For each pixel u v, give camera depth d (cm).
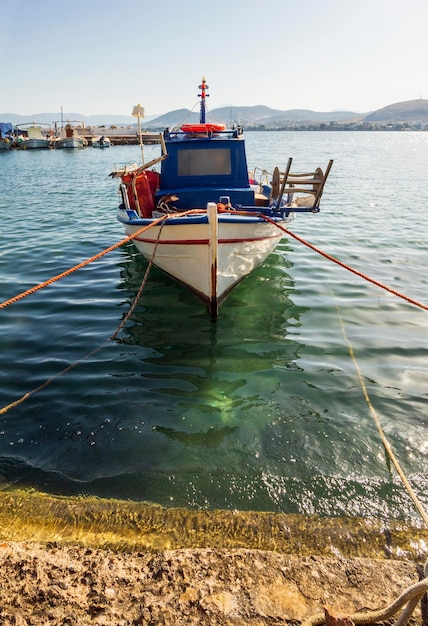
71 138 6712
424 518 339
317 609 261
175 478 403
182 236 722
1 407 507
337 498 378
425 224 1502
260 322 739
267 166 3616
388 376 572
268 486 392
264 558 297
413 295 850
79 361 608
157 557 298
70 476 407
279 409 505
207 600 265
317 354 632
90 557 299
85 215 1683
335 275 974
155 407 510
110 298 839
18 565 287
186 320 748
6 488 393
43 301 820
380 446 443
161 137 884
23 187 2589
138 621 251
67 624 248
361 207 1845
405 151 6581
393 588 276
